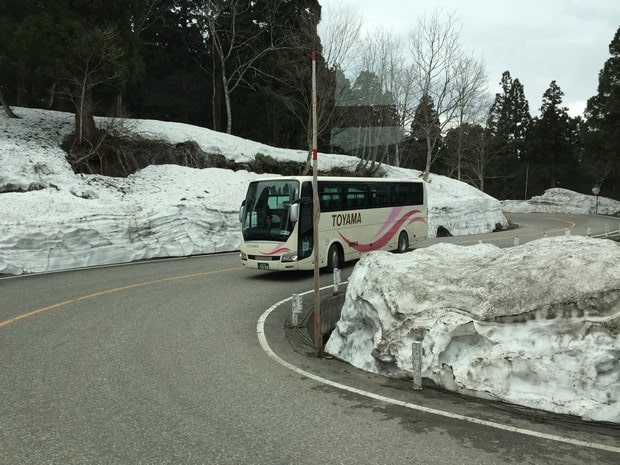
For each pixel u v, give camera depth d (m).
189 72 40.88
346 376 6.29
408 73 41.19
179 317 9.21
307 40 32.91
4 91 34.34
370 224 16.67
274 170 31.97
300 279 13.63
